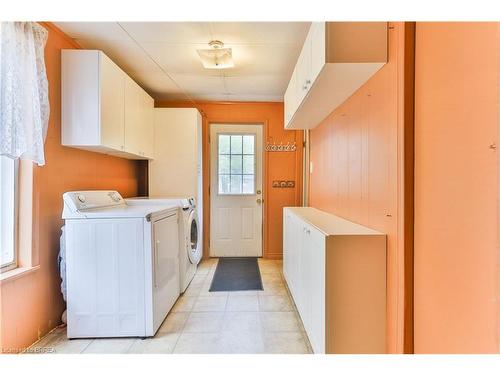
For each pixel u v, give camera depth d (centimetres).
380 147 150
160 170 350
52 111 206
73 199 199
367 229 161
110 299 195
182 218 274
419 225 125
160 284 211
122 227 195
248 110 398
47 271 201
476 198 96
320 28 149
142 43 233
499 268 87
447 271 109
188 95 372
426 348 121
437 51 113
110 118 233
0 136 155
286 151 399
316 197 295
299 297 214
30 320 186
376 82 154
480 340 95
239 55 253
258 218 412
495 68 88
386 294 144
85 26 205
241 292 277
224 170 409
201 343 188
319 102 207
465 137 100
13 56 160
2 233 176
